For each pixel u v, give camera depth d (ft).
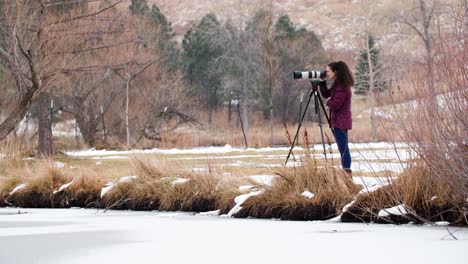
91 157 79.71
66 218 39.01
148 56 134.31
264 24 125.49
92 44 111.86
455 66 31.14
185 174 44.70
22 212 43.57
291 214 36.11
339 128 38.40
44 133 83.05
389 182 33.91
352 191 35.78
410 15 122.01
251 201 38.22
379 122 34.63
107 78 136.36
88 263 23.17
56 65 67.77
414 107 32.96
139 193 44.39
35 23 65.62
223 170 44.57
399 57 104.27
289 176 38.01
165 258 23.71
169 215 39.81
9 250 26.45
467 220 31.19
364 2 128.67
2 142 63.41
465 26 31.83
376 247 25.09
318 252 24.21
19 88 64.44
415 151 32.48
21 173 52.16
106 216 39.93
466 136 30.71
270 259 23.06
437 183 32.50
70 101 129.59
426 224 32.24
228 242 27.22
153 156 48.73
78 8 78.28
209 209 41.37
